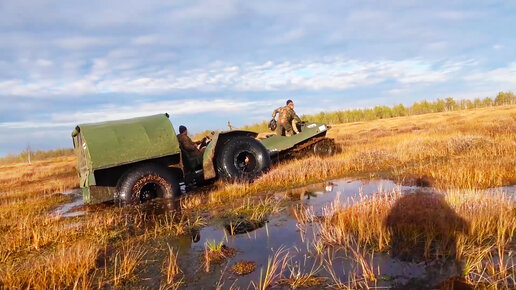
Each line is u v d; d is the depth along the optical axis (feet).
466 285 10.46
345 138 69.46
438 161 31.91
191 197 26.35
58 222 23.18
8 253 17.16
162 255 15.19
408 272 11.51
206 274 12.82
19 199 38.14
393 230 14.83
